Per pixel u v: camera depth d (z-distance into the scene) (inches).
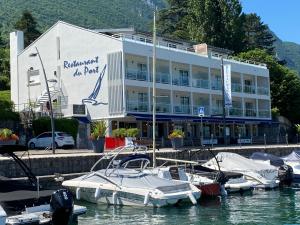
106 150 1409.9
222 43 3484.3
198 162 1083.9
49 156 1070.4
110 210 781.9
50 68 2178.9
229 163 1078.4
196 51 2465.6
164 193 788.6
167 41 2401.6
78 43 2081.7
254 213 766.5
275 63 3174.2
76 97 2075.5
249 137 2536.9
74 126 1812.3
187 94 2266.2
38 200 595.2
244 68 2561.5
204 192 869.8
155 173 887.1
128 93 2020.2
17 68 2320.4
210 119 2313.0
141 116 1972.2
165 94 2137.1
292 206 836.0
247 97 2564.0
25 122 1830.7
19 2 7460.6
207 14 3467.0
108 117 1957.4
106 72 1975.9
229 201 891.4
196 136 2325.3
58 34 2155.5
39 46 2230.6
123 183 820.6
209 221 700.0
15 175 979.3
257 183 1032.2
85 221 697.0
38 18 7135.8
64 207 556.7
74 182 868.6
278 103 3132.4
